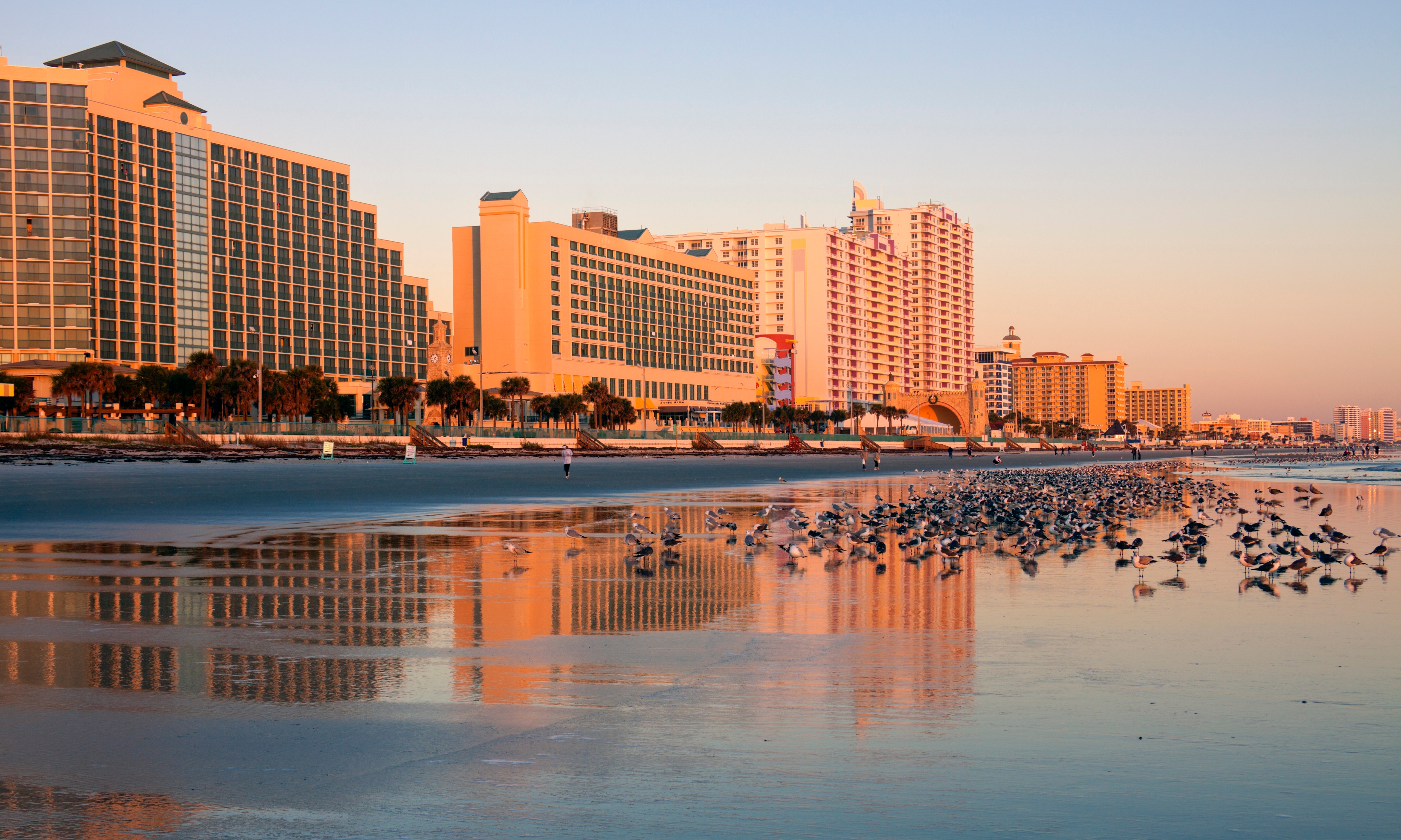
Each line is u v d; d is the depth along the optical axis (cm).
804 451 19675
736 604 1819
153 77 16938
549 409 17925
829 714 1094
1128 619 1673
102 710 1093
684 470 10556
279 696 1159
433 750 966
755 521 3803
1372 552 2533
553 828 787
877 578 2158
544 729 1034
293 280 18462
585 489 6334
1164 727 1047
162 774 898
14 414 13562
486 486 6412
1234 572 2289
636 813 817
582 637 1515
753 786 876
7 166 15225
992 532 3200
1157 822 803
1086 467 13025
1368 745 992
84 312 15362
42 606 1745
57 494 4738
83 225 15400
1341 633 1557
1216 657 1377
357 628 1576
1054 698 1160
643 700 1147
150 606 1752
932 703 1138
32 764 922
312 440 11325
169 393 14000
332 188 19262
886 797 852
